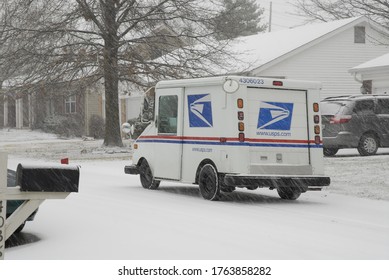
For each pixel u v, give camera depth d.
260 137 25.34
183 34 53.06
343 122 41.81
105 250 16.41
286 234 18.66
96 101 86.94
